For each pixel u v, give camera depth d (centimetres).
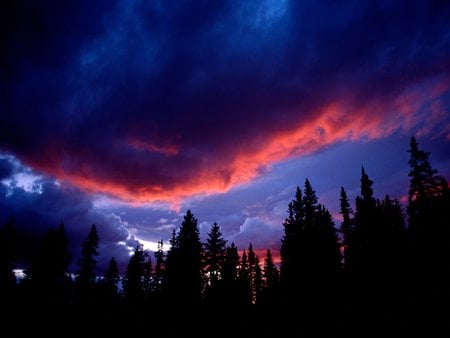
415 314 2362
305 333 2814
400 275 2972
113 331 4056
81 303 4716
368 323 2522
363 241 3550
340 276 3469
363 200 3894
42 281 4438
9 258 4312
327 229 3950
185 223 4684
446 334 2047
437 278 2748
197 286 4316
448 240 3069
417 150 3478
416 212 3403
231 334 3459
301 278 3469
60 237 4803
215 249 4594
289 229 3962
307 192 4125
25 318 3928
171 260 4544
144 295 5319
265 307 3809
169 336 3738
